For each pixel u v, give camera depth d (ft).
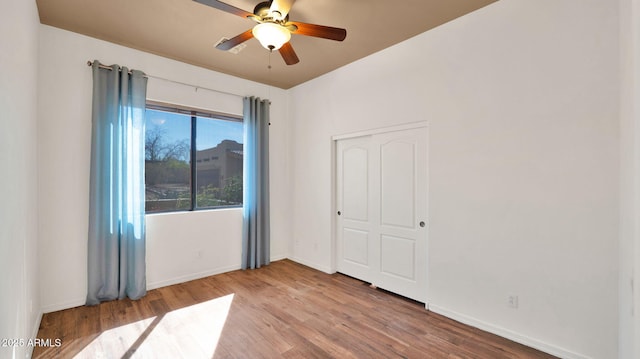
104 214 9.91
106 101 10.02
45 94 9.05
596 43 6.56
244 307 9.72
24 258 6.19
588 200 6.66
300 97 14.84
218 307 9.71
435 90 9.40
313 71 13.11
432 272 9.46
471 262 8.55
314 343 7.61
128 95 10.46
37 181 8.63
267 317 9.02
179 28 9.34
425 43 9.65
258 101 14.15
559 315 7.03
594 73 6.58
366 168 12.00
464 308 8.69
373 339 7.79
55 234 9.23
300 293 10.93
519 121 7.66
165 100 11.54
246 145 13.74
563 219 6.99
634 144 4.45
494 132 8.09
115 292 10.09
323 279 12.46
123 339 7.74
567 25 6.93
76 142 9.60
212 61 11.91
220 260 13.24
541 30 7.30
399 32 9.66
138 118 10.57
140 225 10.53
